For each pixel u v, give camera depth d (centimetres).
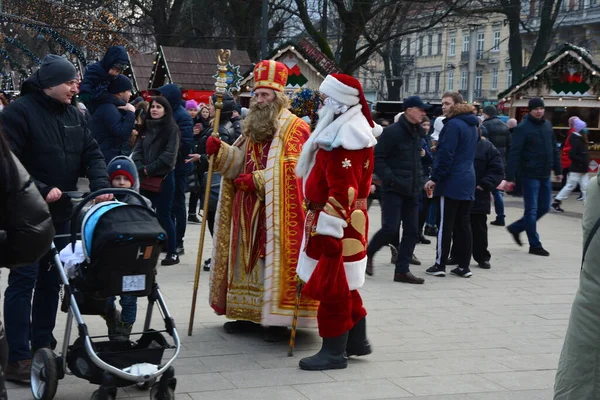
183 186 902
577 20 4584
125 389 460
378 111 1705
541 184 1003
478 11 3031
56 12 1895
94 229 415
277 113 573
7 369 470
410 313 675
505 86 5981
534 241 1000
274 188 563
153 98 797
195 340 571
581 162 1487
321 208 500
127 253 412
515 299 742
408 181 789
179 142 812
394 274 829
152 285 439
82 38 1867
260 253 569
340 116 486
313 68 1867
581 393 329
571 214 1467
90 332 566
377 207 1470
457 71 6431
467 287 791
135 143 827
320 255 502
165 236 422
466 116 818
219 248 592
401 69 5062
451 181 817
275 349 555
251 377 491
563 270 895
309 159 497
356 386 479
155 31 3397
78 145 490
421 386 483
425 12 3631
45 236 305
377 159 790
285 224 563
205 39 3584
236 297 581
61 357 433
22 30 2506
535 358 550
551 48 4762
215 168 581
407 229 805
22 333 472
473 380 497
